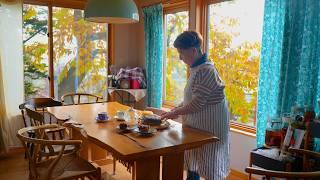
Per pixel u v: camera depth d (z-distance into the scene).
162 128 2.11
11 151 3.76
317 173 1.42
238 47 3.21
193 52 2.03
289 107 2.44
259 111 2.72
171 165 2.03
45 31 3.98
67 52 4.16
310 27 2.27
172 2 3.88
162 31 4.06
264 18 2.63
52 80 4.07
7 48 3.63
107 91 4.49
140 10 4.45
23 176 3.07
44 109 3.01
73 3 4.11
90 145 3.01
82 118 2.39
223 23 3.38
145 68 4.38
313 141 2.08
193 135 1.96
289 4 2.40
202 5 3.55
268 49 2.63
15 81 3.71
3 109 3.59
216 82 2.00
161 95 4.19
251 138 2.94
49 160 2.19
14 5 3.63
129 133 1.98
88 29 4.29
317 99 2.28
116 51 4.48
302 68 2.31
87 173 2.05
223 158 2.16
